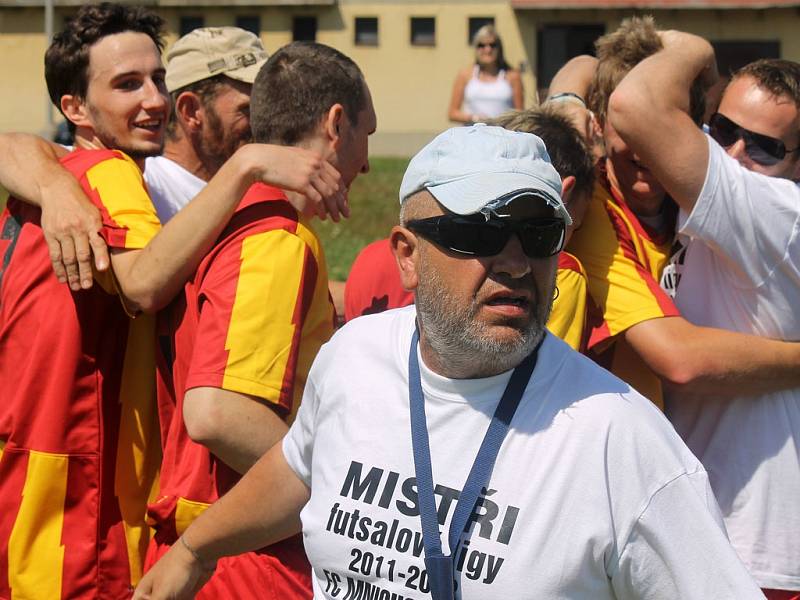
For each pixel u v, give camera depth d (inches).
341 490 92.4
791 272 123.4
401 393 92.6
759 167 128.0
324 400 97.0
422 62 1248.8
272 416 113.5
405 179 92.4
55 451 125.1
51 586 125.2
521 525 85.2
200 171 154.9
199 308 119.0
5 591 127.3
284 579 117.1
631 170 128.6
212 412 111.7
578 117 131.3
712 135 132.5
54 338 125.6
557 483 85.1
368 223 470.9
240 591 117.8
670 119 121.0
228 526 107.6
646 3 1202.0
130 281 120.3
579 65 157.9
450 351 88.7
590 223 129.5
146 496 129.6
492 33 579.8
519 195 86.2
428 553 86.6
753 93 127.9
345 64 126.6
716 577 84.4
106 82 136.1
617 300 126.0
